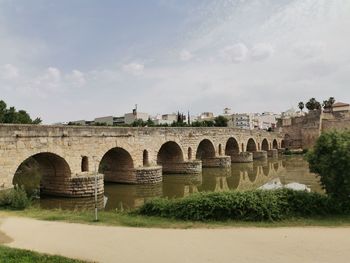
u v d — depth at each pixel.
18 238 14.83
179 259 11.73
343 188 19.27
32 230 16.23
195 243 13.66
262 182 44.41
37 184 42.47
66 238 14.70
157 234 15.20
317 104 150.00
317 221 17.61
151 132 44.34
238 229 16.05
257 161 77.94
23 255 12.06
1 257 11.73
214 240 14.09
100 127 35.69
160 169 42.31
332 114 118.50
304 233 15.14
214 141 62.28
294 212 18.72
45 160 32.62
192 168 51.38
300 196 19.41
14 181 45.94
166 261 11.55
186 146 52.88
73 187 31.53
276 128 120.06
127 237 14.73
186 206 18.94
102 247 13.28
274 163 72.25
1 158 26.28
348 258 11.74
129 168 41.22
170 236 14.82
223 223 17.42
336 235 14.76
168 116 148.62
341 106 149.25
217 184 42.91
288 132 116.62
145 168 41.00
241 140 75.44
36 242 14.14
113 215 20.17
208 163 63.34
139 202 31.11
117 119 133.88
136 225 17.20
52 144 30.34
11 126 27.06
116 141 38.00
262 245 13.29
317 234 14.95
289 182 43.12
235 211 18.25
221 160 62.50
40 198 31.95
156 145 45.28
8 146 26.80
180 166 52.00
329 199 19.34
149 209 20.20
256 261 11.48
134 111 128.25
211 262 11.41
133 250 12.82
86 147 33.84
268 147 96.06
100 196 33.00
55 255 12.19
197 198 19.28
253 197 18.73
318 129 109.31
